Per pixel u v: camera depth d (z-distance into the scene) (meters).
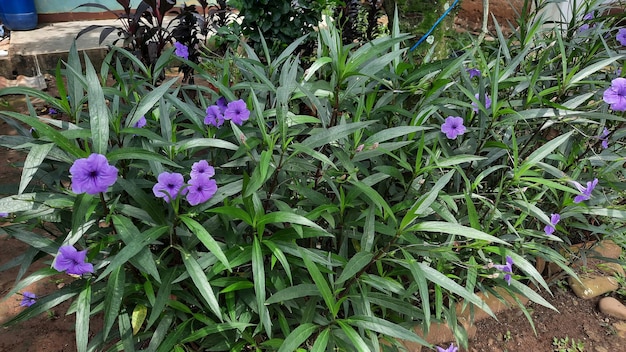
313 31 4.01
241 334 1.61
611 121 2.38
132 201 1.65
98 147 1.26
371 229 1.60
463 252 2.06
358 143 1.70
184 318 1.63
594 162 2.29
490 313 1.65
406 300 1.94
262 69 2.17
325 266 1.60
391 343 1.86
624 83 1.81
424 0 3.19
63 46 5.62
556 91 2.18
